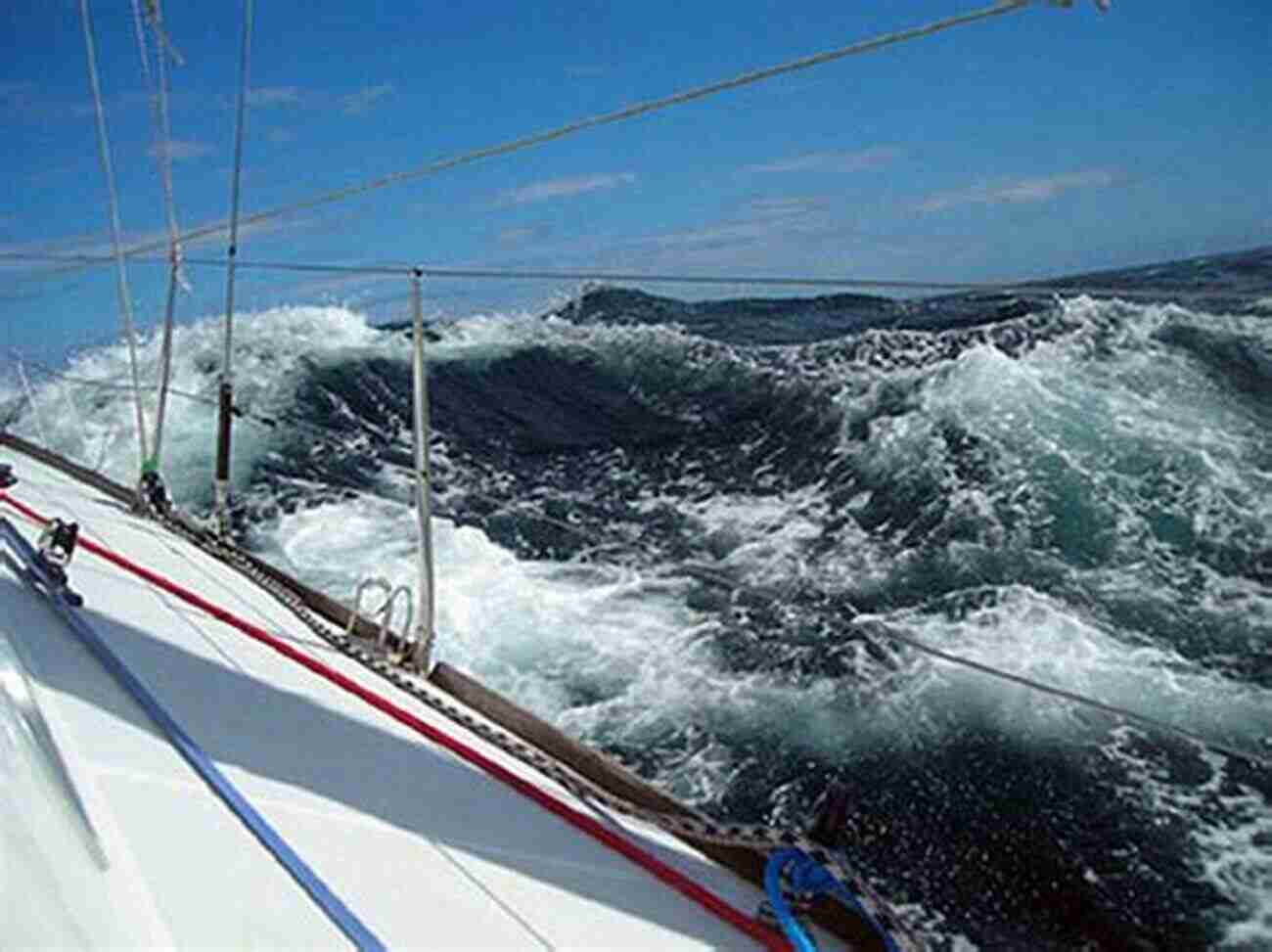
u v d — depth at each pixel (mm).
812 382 11812
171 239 4379
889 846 4434
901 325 15797
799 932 1643
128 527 4195
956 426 9625
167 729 2059
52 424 11789
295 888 1606
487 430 12336
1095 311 12180
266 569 3816
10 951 1036
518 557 7652
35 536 3617
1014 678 1759
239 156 3875
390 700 2674
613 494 9758
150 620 2783
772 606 6664
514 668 5930
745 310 20203
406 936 1562
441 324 16609
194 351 14109
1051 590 6961
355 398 13164
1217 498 7988
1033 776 4875
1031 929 3959
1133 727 5254
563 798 2197
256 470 10000
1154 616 6555
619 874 1918
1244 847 4355
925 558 7633
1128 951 3855
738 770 4977
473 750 2354
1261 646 6113
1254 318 11289
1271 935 3883
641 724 5375
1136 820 4555
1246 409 9547
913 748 5109
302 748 2170
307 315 15945
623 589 7035
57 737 1875
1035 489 8422
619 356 14711
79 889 1316
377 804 1994
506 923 1666
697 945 1704
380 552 7641
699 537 8367
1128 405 9695
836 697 5547
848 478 9461
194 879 1554
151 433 11102
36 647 2312
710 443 11227
